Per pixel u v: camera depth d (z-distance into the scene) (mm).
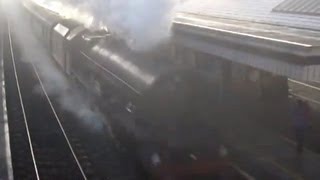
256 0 18094
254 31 12195
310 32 11680
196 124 10430
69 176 12727
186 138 10250
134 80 11680
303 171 10664
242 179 10188
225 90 11555
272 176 10328
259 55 11109
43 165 13578
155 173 10297
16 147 15156
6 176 12258
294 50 9750
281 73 10406
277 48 10305
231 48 12320
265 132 12281
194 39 14375
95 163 13406
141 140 10812
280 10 15023
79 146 14984
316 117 13742
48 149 14867
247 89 12734
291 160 11242
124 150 12820
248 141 11688
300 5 14500
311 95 16094
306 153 11727
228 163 10430
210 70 14500
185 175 10047
